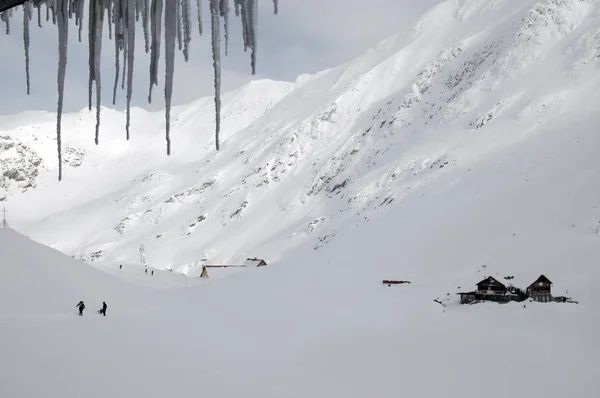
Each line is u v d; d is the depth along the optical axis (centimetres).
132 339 2911
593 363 3369
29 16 649
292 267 11362
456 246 9681
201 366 2323
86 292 4738
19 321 3128
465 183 12494
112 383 1672
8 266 4559
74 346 2322
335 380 2638
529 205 10012
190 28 576
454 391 2689
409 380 2786
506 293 6956
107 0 607
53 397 1407
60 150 633
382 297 7344
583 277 6881
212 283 9888
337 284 9144
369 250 11100
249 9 567
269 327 4350
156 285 8962
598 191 9344
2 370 1656
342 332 4031
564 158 11319
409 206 12731
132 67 601
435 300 7200
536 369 3191
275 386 2167
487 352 3444
